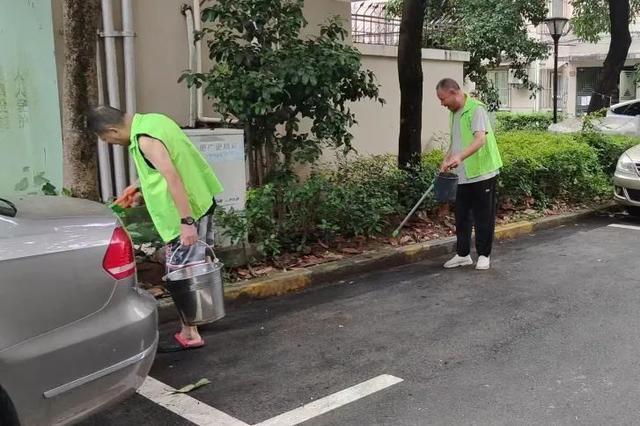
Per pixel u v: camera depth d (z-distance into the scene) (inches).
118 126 161.2
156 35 285.4
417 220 305.7
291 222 253.3
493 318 199.0
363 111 385.4
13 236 106.7
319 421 137.9
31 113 260.5
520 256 278.8
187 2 291.9
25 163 261.6
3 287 102.7
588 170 381.1
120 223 121.4
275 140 265.3
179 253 168.4
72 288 109.4
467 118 242.8
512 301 215.2
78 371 109.3
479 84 592.1
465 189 251.6
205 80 249.3
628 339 178.9
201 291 168.1
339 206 256.8
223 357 173.5
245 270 234.4
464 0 585.0
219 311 172.1
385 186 294.0
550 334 184.2
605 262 264.7
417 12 307.4
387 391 151.0
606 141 419.5
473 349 174.9
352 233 276.5
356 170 306.2
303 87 247.6
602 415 136.7
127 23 268.8
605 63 572.7
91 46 209.9
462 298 219.9
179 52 293.7
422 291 229.0
